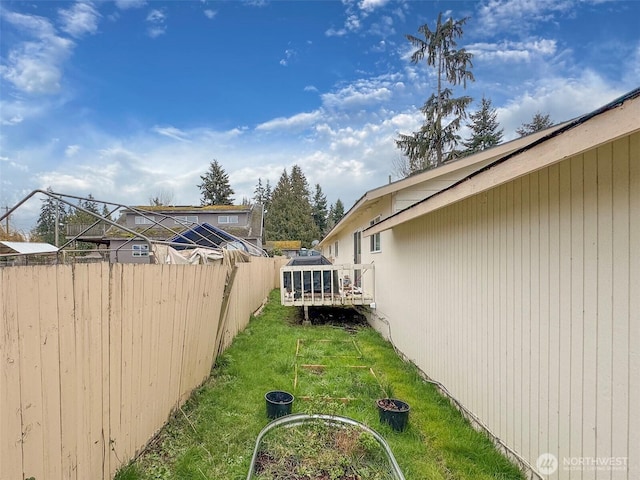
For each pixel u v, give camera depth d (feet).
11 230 24.79
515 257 9.38
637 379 6.14
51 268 6.08
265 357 18.35
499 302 10.11
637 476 6.11
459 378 12.56
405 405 11.83
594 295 6.95
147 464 9.00
